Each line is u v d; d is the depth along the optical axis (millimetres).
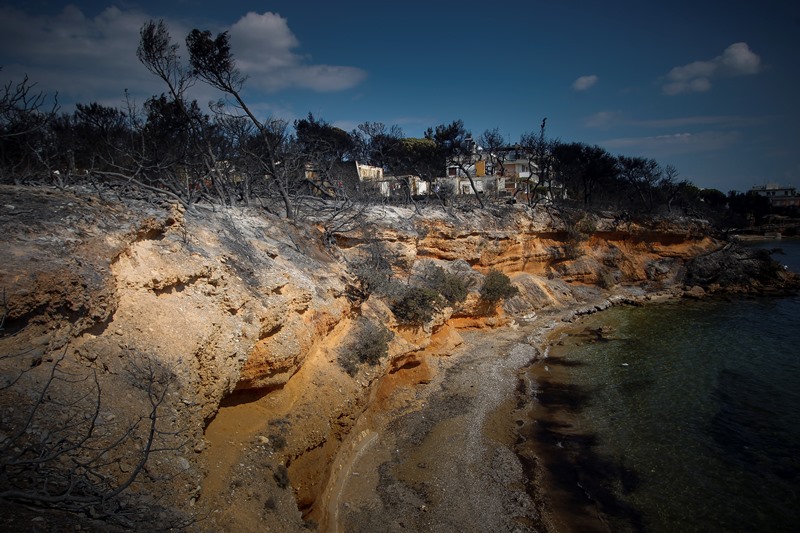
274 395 15664
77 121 30172
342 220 31188
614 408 25359
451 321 37719
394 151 72250
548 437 22422
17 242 9781
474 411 24688
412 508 16938
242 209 23391
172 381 10625
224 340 13141
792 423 22938
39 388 8312
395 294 27500
